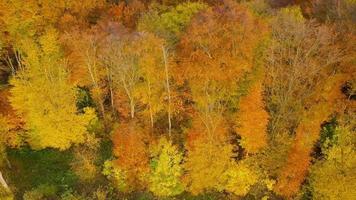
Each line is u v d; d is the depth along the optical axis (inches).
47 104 1833.2
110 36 1755.7
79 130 1902.1
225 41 1706.4
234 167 1820.9
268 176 1863.9
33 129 1911.9
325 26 1813.5
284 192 1845.5
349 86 1977.1
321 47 1825.8
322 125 1958.7
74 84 1876.2
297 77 1833.2
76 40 1828.2
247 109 1699.1
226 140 1851.6
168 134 1924.2
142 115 1920.5
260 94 1723.7
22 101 1843.0
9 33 2011.6
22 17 1974.7
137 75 1809.8
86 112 1895.9
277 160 1829.5
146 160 1820.9
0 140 1883.6
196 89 1748.3
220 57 1699.1
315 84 1894.7
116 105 1989.4
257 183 1870.1
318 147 1936.5
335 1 2084.2
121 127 1835.6
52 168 1958.7
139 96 1834.4
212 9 1907.0
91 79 1939.0
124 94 1895.9
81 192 1876.2
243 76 1766.7
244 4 2015.3
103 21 1984.5
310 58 1790.1
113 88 2006.6
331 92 1863.9
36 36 2025.1
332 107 1891.0
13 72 2038.6
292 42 1797.5
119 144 1796.3
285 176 1819.6
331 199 1775.3
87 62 1841.8
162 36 1820.9
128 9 2108.8
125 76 1818.4
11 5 1942.7
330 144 1892.2
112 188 1878.7
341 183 1756.9
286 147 1813.5
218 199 1868.8
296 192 1856.5
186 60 1737.2
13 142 1937.7
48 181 1916.8
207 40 1701.5
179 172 1818.4
